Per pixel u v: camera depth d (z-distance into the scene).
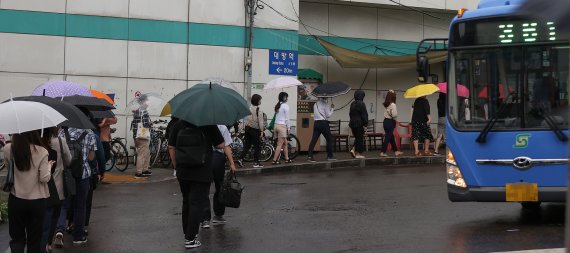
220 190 8.45
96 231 8.68
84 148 7.74
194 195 7.45
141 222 9.33
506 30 8.21
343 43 21.02
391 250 7.12
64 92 8.10
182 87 17.73
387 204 10.46
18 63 16.45
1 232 8.87
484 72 8.30
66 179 6.93
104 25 17.09
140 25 17.39
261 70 18.45
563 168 7.79
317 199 11.20
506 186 8.01
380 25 21.52
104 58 17.09
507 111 8.12
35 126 5.87
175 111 7.28
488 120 8.20
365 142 20.59
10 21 16.41
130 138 17.22
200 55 17.89
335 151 20.34
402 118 21.80
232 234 8.29
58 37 16.73
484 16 8.30
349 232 8.23
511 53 8.18
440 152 19.38
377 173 15.29
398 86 21.80
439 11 21.81
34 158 6.09
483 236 7.71
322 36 20.75
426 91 17.62
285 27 18.72
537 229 8.06
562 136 7.81
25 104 5.98
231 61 18.14
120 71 17.22
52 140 6.80
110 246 7.76
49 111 6.05
